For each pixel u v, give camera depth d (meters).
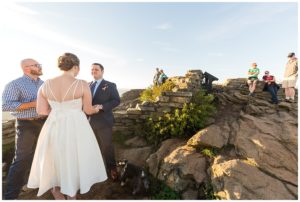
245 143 3.47
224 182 2.65
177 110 4.21
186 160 3.19
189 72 6.64
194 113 4.20
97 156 2.37
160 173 3.20
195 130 4.09
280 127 4.16
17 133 2.60
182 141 3.92
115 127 4.81
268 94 7.01
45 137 2.13
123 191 2.96
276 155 3.20
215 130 3.84
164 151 3.64
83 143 2.18
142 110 4.64
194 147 3.54
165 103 4.46
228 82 9.25
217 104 5.70
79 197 2.79
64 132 2.10
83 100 2.26
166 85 6.05
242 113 4.88
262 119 4.57
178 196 2.84
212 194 2.70
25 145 2.58
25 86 2.57
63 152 2.10
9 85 2.48
